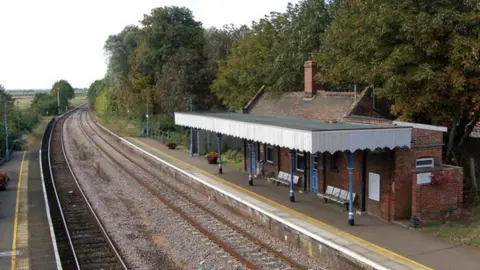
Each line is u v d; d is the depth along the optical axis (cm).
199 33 5025
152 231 1675
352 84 2406
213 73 4247
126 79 5700
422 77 1489
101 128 5956
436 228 1434
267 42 3284
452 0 1592
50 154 3856
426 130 1545
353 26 1809
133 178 2741
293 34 2878
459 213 1531
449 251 1245
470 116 1769
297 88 2764
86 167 3198
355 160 1684
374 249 1265
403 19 1566
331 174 1836
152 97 5069
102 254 1454
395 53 1552
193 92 4209
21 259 1371
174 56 4444
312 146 1402
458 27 1526
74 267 1348
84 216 1931
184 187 2509
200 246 1488
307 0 2966
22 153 3903
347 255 1233
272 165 2312
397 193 1520
